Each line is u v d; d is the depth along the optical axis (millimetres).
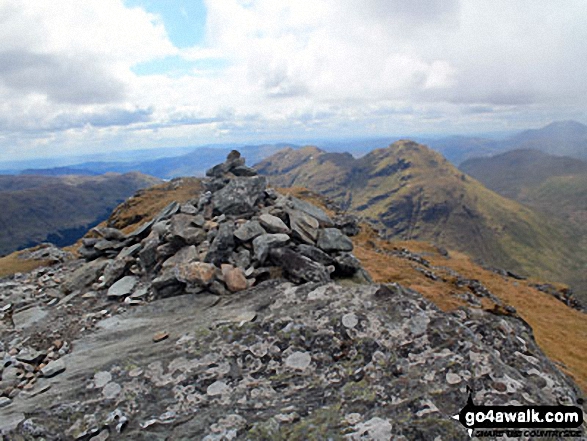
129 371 2580
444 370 2207
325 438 1845
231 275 3602
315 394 2232
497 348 2748
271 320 2795
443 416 1866
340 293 2975
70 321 3602
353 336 2568
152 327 3178
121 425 2107
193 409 2238
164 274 3830
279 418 2037
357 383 2244
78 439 2053
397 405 2004
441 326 2533
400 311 2666
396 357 2371
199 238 4266
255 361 2561
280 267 3695
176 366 2586
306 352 2557
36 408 2361
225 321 2918
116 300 3908
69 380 2641
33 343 3336
